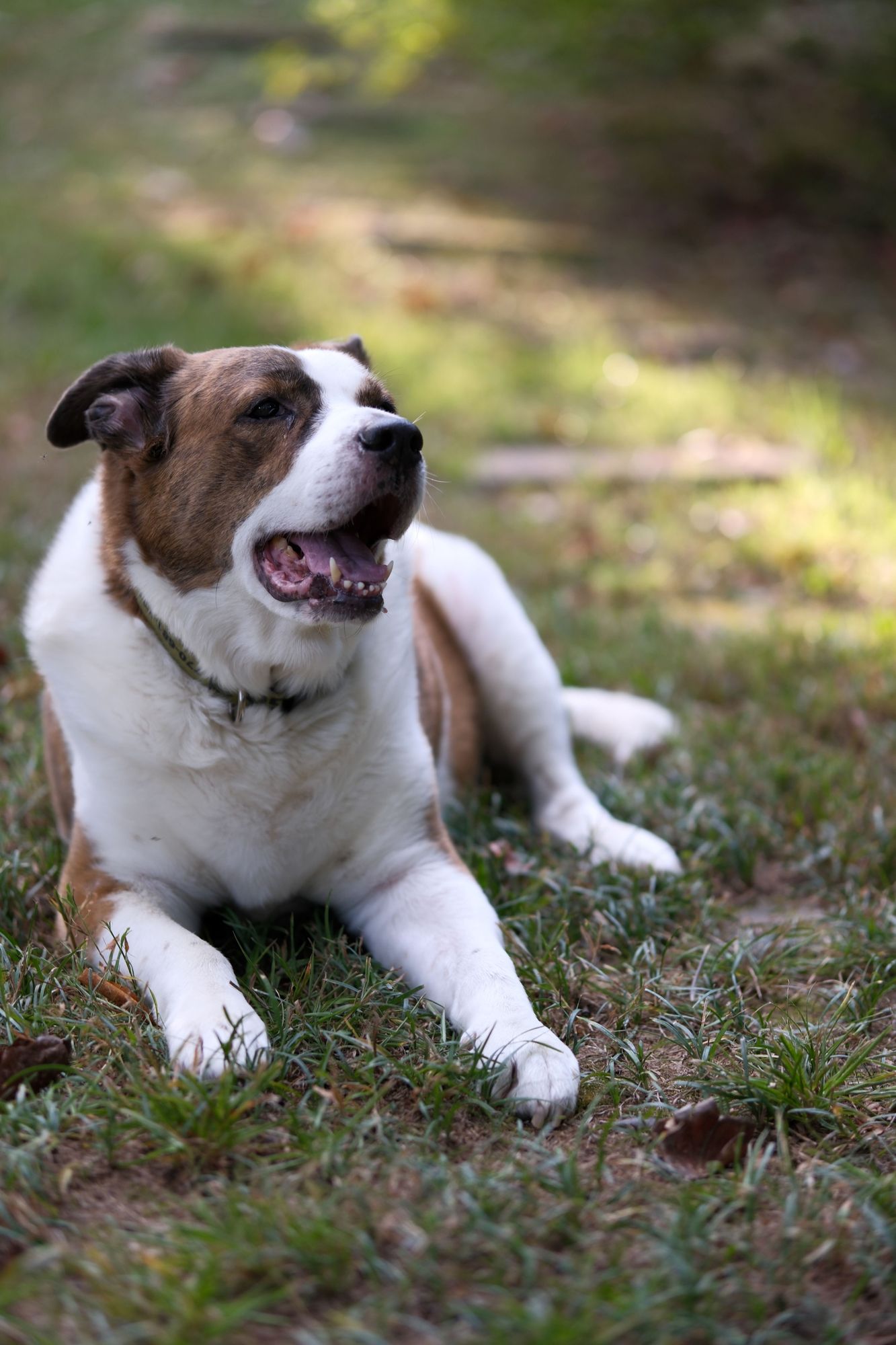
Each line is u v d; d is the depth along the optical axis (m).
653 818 4.89
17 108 16.78
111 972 3.41
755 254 14.32
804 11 18.22
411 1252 2.44
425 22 14.33
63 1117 2.79
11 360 9.82
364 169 15.16
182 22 19.11
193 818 3.65
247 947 3.77
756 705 5.90
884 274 14.20
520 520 8.45
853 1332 2.34
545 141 16.25
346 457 3.40
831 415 10.18
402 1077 3.04
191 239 12.45
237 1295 2.34
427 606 5.03
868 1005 3.58
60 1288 2.33
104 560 3.70
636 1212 2.60
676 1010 3.45
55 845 4.22
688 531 8.37
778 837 4.67
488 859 4.39
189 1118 2.74
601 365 11.20
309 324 10.97
